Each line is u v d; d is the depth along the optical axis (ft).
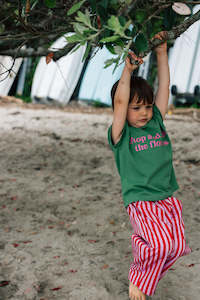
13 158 19.93
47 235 11.05
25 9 6.77
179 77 39.52
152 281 6.93
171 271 8.97
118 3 5.80
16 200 14.02
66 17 8.36
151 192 7.22
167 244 6.73
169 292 8.11
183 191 15.01
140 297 7.12
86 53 4.99
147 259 6.86
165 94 7.84
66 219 12.33
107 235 11.09
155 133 7.50
